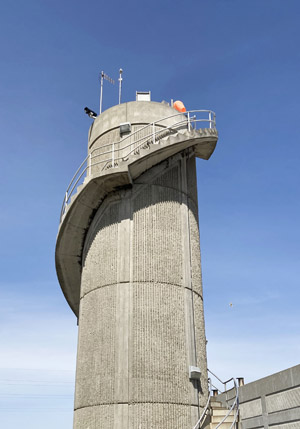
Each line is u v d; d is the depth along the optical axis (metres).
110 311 16.38
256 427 19.00
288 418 16.56
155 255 17.08
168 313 16.38
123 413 14.56
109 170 17.34
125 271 16.67
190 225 18.73
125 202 17.78
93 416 15.18
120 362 15.30
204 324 17.92
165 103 21.41
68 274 21.78
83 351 16.86
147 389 14.99
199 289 18.08
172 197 18.44
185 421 15.02
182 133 18.64
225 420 15.73
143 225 17.42
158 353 15.62
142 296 16.33
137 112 19.62
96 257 17.86
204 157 21.23
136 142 18.16
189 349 16.17
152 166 18.41
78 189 18.20
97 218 18.59
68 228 19.30
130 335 15.66
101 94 22.75
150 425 14.52
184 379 15.67
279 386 17.47
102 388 15.33
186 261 17.67
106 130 19.86
